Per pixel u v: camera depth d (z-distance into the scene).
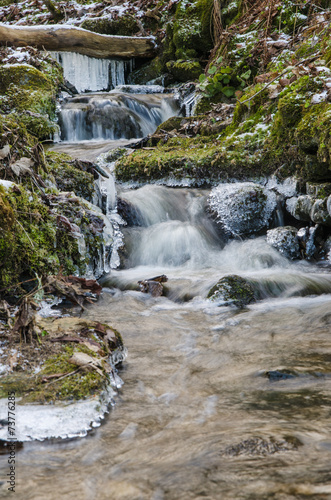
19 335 2.62
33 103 8.62
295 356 2.84
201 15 10.75
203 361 2.83
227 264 5.07
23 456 1.84
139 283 4.33
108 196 5.32
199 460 1.75
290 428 1.95
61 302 3.70
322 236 5.28
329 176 5.35
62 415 2.06
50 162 4.63
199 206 5.66
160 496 1.56
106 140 8.91
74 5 13.57
